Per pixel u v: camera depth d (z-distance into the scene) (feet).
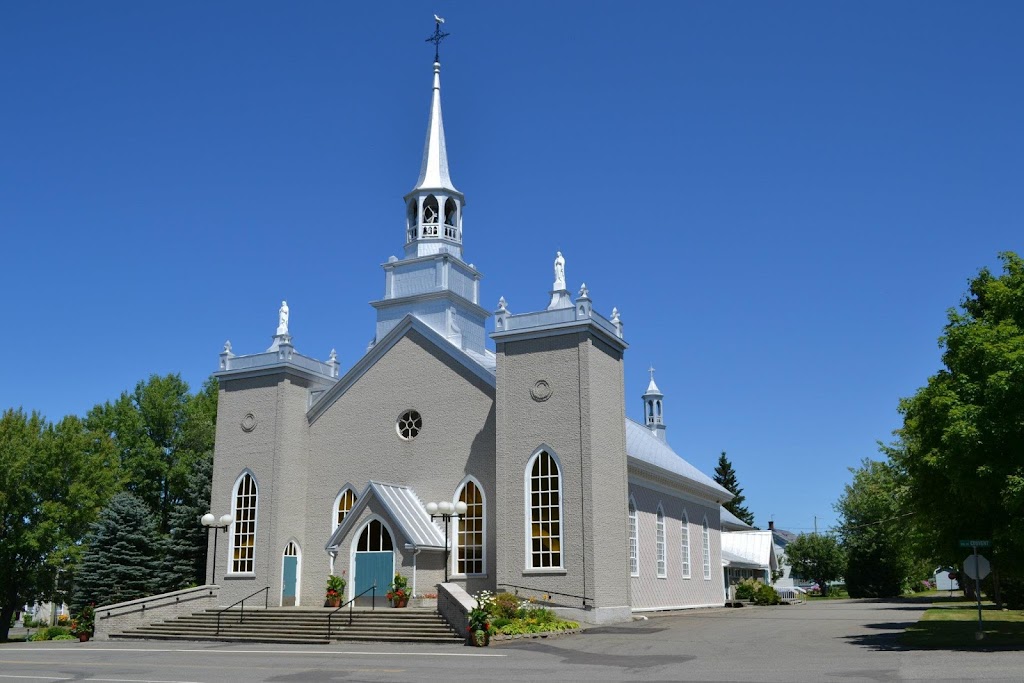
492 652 85.71
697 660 74.90
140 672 77.77
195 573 169.89
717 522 187.01
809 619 123.75
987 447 81.25
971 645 81.46
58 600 172.55
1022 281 87.81
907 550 190.80
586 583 111.75
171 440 215.72
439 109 155.74
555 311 121.08
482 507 124.67
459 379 130.82
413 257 146.10
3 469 162.71
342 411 139.54
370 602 121.80
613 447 121.80
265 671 75.56
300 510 138.31
